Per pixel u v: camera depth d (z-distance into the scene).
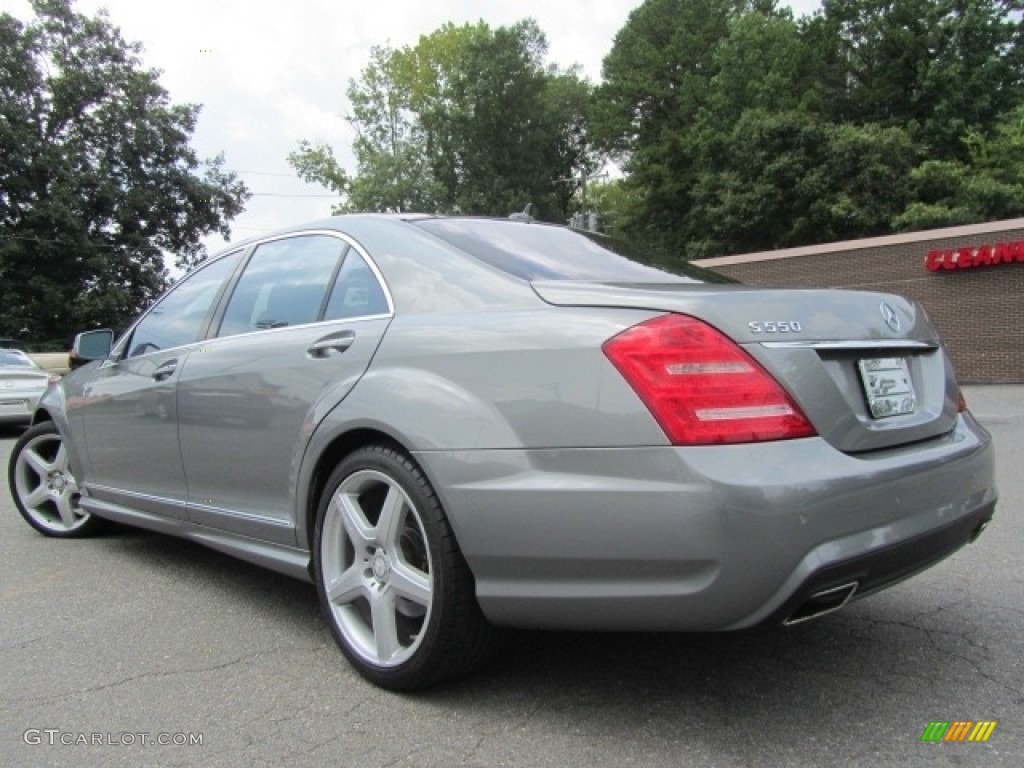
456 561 2.58
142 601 3.85
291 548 3.26
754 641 3.22
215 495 3.65
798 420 2.30
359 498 2.98
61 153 33.47
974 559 4.23
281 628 3.47
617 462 2.28
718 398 2.23
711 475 2.16
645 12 50.12
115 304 33.88
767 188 35.94
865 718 2.58
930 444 2.67
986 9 38.72
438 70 55.66
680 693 2.77
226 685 2.91
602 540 2.29
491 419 2.49
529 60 53.06
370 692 2.83
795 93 41.44
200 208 37.72
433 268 2.97
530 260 2.99
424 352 2.73
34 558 4.64
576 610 2.39
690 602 2.21
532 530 2.38
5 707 2.77
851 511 2.25
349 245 3.33
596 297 2.51
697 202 41.41
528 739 2.48
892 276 20.53
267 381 3.29
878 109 41.28
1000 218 30.00
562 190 59.91
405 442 2.65
